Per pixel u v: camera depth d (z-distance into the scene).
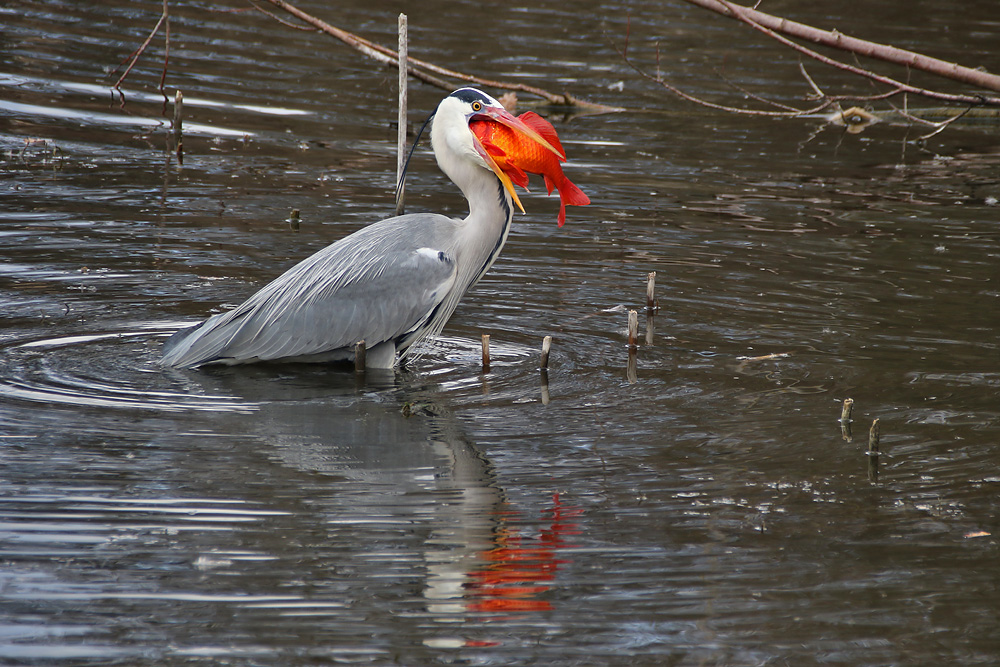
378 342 11.55
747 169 20.08
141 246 14.62
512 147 11.58
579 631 7.05
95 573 7.50
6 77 22.61
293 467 9.16
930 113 25.02
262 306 11.59
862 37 28.86
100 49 25.41
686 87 25.75
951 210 17.72
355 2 31.75
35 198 16.23
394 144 20.45
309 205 16.64
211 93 22.97
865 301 13.50
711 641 6.96
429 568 7.71
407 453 9.48
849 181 19.53
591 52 28.20
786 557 7.96
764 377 11.28
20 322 12.03
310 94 23.56
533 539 8.12
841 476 9.20
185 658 6.67
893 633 7.06
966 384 11.08
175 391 10.73
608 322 12.86
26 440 9.40
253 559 7.75
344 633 6.96
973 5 33.84
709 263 14.91
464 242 11.91
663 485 8.99
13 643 6.75
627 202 17.67
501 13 31.91
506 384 11.07
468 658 6.73
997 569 7.82
